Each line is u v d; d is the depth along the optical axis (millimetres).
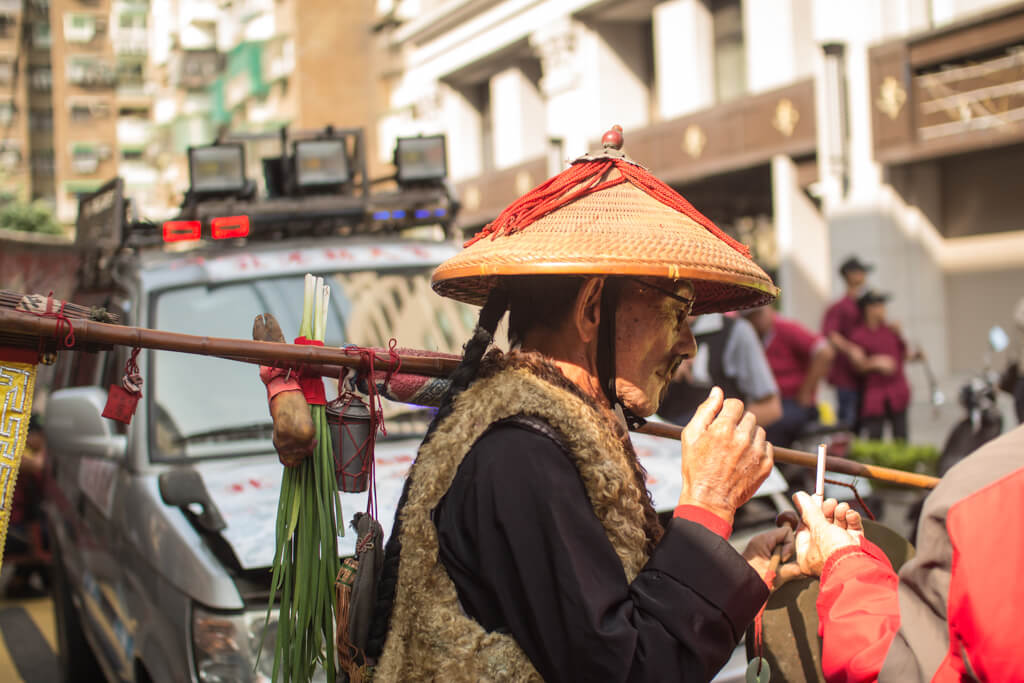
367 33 28562
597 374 1655
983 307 14414
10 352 1573
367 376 1814
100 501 3715
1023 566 1276
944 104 13320
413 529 1526
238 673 2559
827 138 14555
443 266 1739
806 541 1870
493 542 1442
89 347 1653
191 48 39594
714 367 5379
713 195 18812
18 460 1568
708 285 1975
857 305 9156
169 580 2816
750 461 1556
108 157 53438
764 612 1945
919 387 14477
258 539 2756
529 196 1688
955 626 1324
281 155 4508
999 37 12484
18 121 52844
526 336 1678
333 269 3990
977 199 14359
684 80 18203
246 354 1693
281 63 30469
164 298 3730
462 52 23516
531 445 1477
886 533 2092
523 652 1431
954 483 1403
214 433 3416
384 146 28359
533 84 23016
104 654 3777
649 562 1469
